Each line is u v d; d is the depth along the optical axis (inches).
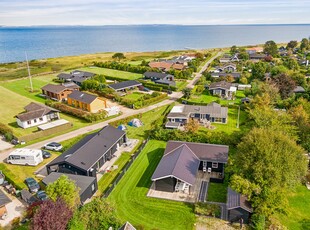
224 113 2800.2
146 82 4220.0
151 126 2672.2
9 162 1988.2
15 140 2330.2
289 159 1402.6
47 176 1689.2
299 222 1423.5
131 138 2418.8
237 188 1393.9
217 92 3693.4
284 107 2955.2
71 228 1202.0
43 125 2588.6
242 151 1523.1
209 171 1887.3
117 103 3410.4
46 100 3415.4
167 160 1840.6
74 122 2812.5
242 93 3789.4
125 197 1625.2
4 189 1695.4
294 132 1959.9
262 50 7529.5
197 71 5285.4
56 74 5118.1
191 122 2461.9
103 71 5334.6
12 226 1366.9
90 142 1989.4
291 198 1605.6
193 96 3604.8
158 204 1562.5
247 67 5246.1
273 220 1398.9
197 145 1982.0
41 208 1197.1
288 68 4904.0
